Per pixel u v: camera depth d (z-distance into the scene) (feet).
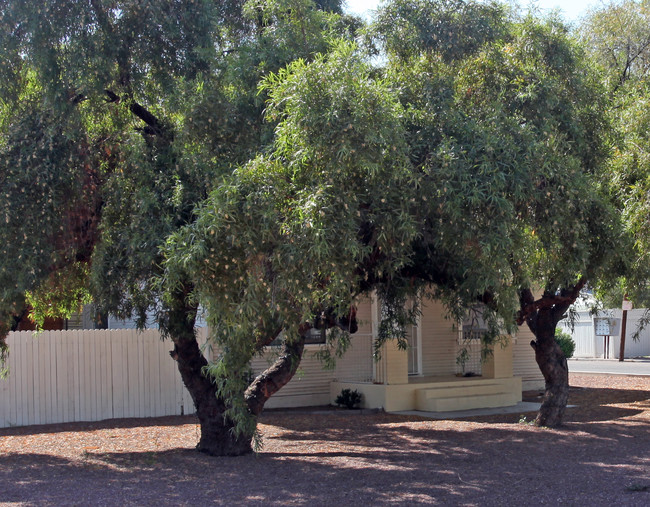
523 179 25.70
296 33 33.14
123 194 28.60
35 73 31.68
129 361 47.16
